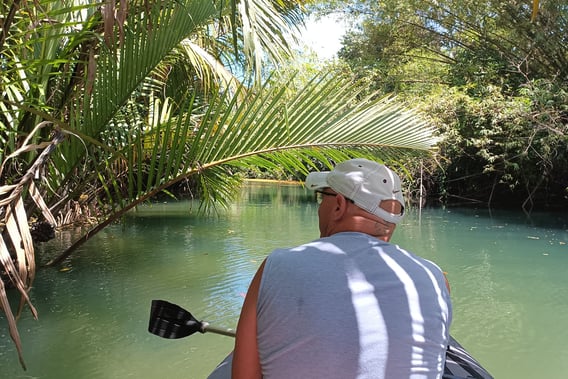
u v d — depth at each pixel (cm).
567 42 1271
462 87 1432
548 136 1173
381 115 394
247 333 116
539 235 823
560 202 1437
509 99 1300
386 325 108
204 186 393
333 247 119
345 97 383
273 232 805
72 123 347
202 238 734
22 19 229
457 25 1520
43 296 422
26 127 350
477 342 339
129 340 328
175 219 962
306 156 396
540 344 334
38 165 212
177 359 300
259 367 116
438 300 117
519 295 452
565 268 563
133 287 453
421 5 1505
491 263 593
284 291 111
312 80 364
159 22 337
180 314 190
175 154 385
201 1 347
